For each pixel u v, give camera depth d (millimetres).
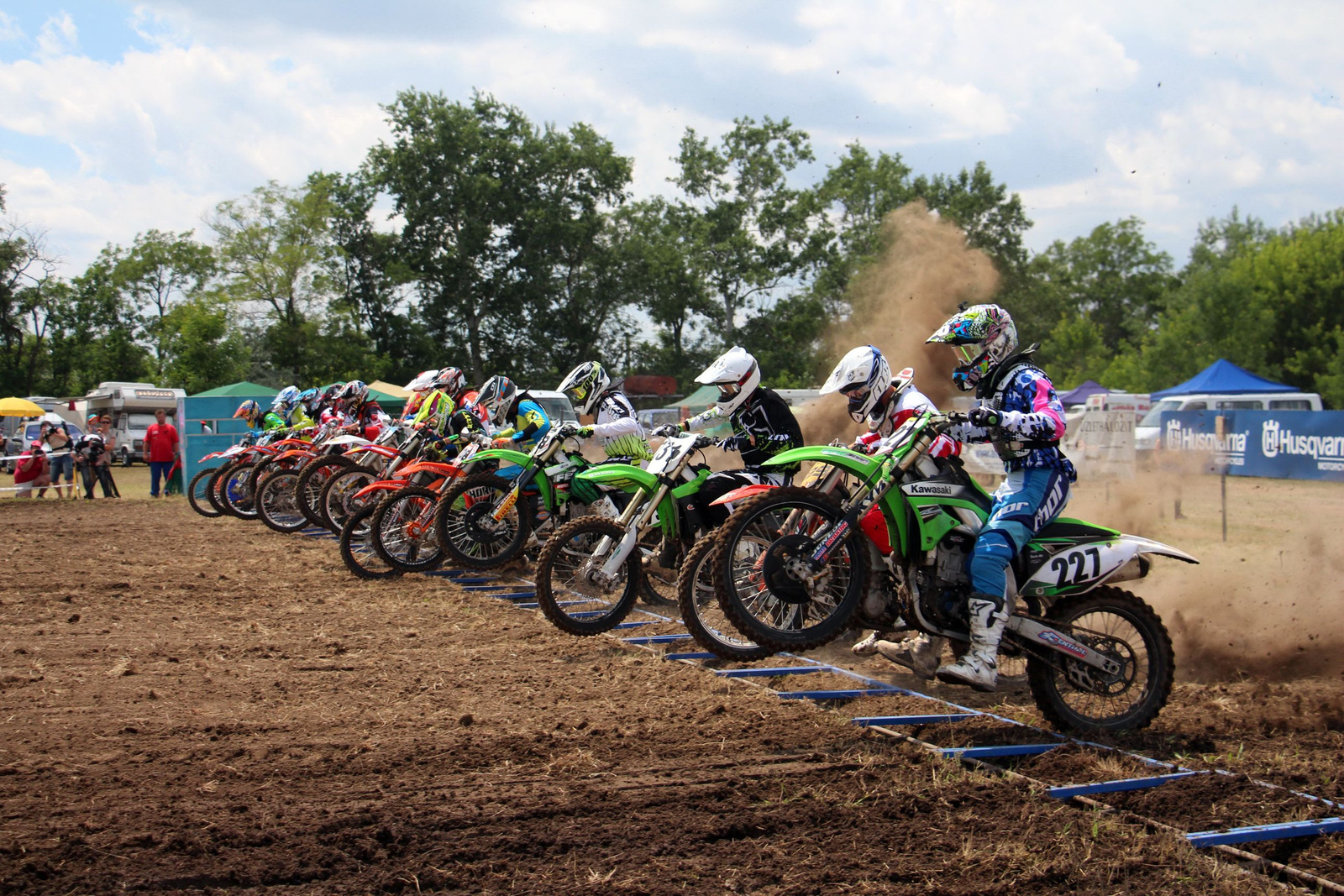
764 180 52750
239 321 50531
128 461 34500
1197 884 3273
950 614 4820
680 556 6703
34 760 4242
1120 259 78688
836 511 4773
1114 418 15297
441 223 51781
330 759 4270
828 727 4766
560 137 52656
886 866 3336
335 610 7770
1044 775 4246
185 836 3418
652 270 52688
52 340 69938
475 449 8898
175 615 7602
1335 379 37906
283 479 12789
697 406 33281
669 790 3928
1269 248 42438
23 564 10148
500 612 7703
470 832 3531
